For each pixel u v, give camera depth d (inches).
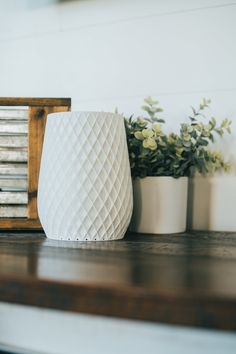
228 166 41.4
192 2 43.7
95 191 33.8
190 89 43.9
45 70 49.1
